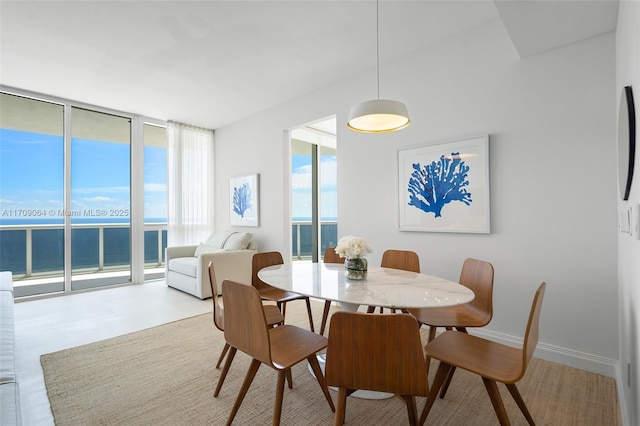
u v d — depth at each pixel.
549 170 2.31
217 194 5.65
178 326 3.06
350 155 3.58
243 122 5.09
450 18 2.57
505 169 2.51
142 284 4.94
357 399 1.83
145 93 4.05
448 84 2.83
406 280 1.99
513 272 2.47
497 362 1.43
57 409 1.73
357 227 3.51
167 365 2.25
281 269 2.38
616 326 2.05
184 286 4.32
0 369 1.23
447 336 1.73
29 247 4.27
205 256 4.00
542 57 2.35
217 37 2.79
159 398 1.84
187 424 1.61
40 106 4.27
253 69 3.42
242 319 1.49
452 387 1.98
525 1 1.79
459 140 2.73
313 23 2.61
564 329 2.25
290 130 4.47
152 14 2.45
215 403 1.79
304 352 1.55
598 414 1.69
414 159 3.03
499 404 1.32
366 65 3.37
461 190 2.71
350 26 2.66
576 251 2.20
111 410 1.73
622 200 1.64
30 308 3.65
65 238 4.26
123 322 3.18
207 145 5.62
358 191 3.51
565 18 1.94
